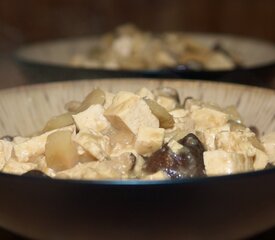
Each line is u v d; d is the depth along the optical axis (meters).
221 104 0.42
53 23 1.03
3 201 0.27
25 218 0.28
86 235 0.27
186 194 0.26
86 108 0.36
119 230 0.27
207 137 0.34
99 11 1.04
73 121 0.35
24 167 0.33
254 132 0.38
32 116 0.41
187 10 1.07
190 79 0.48
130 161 0.31
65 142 0.32
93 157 0.32
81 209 0.26
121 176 0.30
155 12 1.06
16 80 0.63
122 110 0.34
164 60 0.63
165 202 0.26
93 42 0.72
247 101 0.41
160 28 1.07
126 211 0.26
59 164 0.32
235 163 0.31
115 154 0.32
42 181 0.26
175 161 0.31
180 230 0.27
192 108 0.38
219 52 0.67
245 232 0.29
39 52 0.66
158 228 0.27
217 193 0.26
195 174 0.30
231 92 0.42
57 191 0.26
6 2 1.00
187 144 0.32
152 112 0.34
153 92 0.40
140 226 0.27
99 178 0.29
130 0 1.05
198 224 0.27
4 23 1.01
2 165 0.34
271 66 0.51
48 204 0.27
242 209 0.27
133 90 0.44
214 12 1.08
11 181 0.26
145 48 0.67
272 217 0.29
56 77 0.51
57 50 0.68
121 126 0.34
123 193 0.26
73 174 0.30
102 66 0.63
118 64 0.64
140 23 1.06
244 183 0.26
